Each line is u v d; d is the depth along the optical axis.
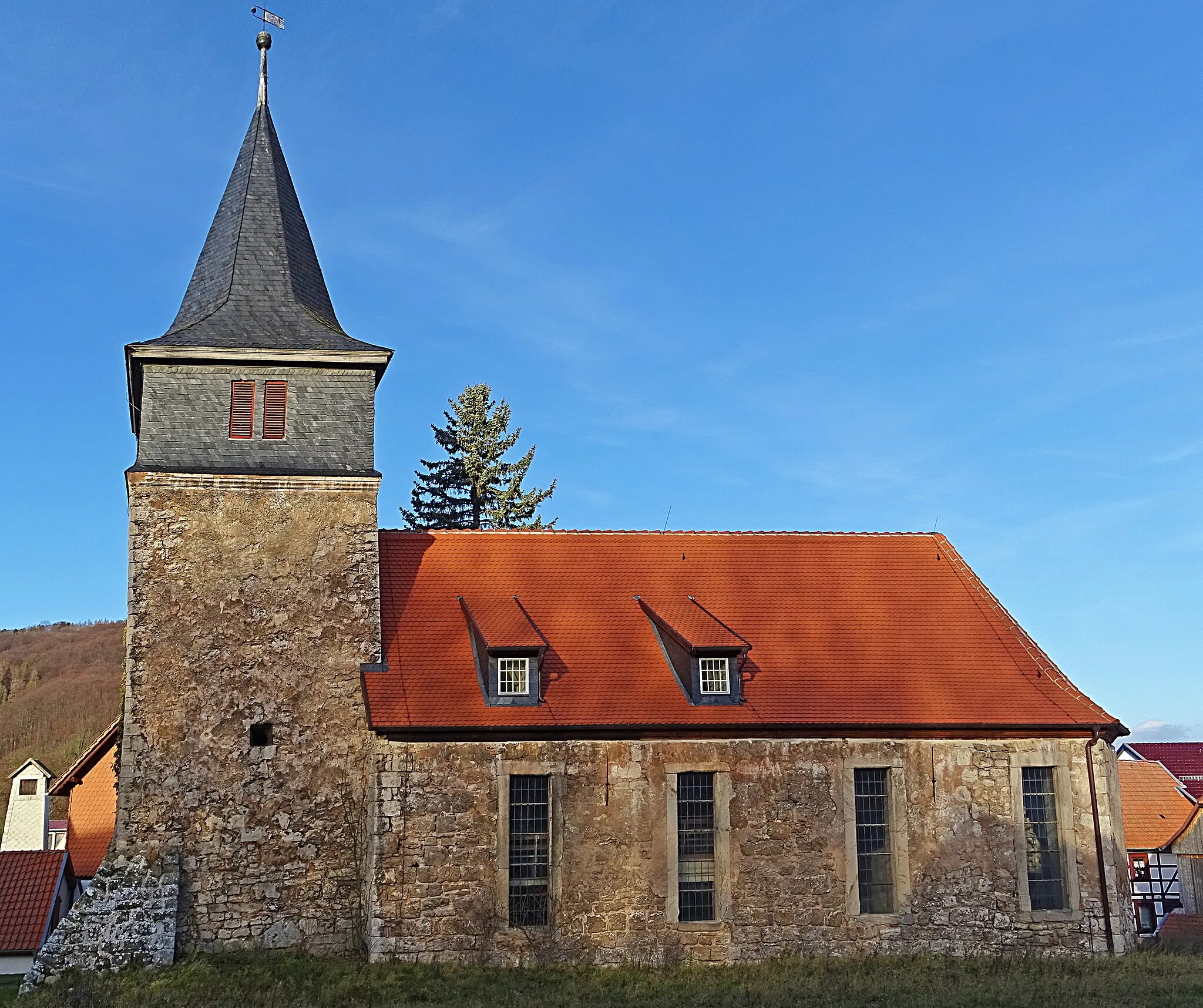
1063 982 19.53
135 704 21.48
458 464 44.66
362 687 22.08
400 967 19.73
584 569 25.86
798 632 24.75
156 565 22.19
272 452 23.19
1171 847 35.69
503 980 19.47
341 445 23.53
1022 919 22.42
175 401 23.03
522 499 44.12
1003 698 23.59
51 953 19.66
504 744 21.50
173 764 21.38
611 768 21.75
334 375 23.86
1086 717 23.25
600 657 23.42
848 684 23.44
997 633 25.47
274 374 23.58
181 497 22.59
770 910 21.73
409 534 26.00
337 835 21.61
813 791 22.34
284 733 21.89
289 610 22.50
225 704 21.83
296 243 25.73
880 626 25.25
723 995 18.69
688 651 22.73
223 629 22.16
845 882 22.08
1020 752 23.16
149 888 20.53
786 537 27.69
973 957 21.80
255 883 21.16
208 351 23.02
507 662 22.20
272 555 22.70
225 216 25.83
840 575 26.66
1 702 86.62
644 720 21.78
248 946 20.86
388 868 20.66
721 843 21.83
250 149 26.48
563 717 21.67
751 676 23.34
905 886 22.23
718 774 22.12
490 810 21.20
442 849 20.91
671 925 21.31
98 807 32.75
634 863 21.45
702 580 25.98
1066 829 22.92
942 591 26.56
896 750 22.77
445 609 24.12
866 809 22.69
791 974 20.16
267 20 27.42
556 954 20.81
